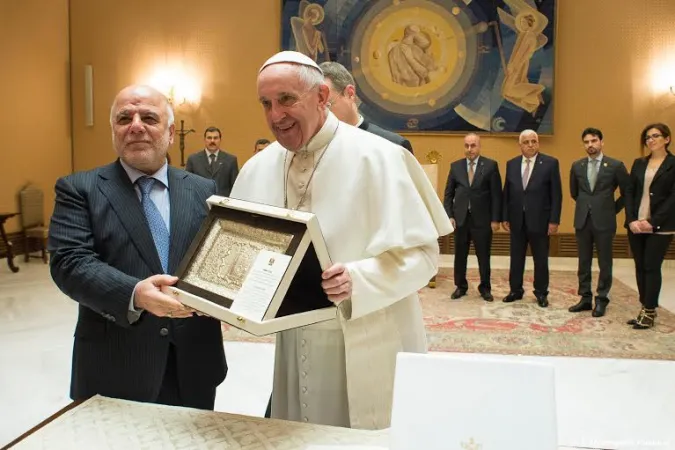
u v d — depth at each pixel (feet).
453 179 20.84
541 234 19.47
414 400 3.19
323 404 5.61
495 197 20.40
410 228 5.23
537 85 27.96
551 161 19.36
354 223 5.37
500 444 3.03
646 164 16.51
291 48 29.12
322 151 5.55
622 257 28.45
